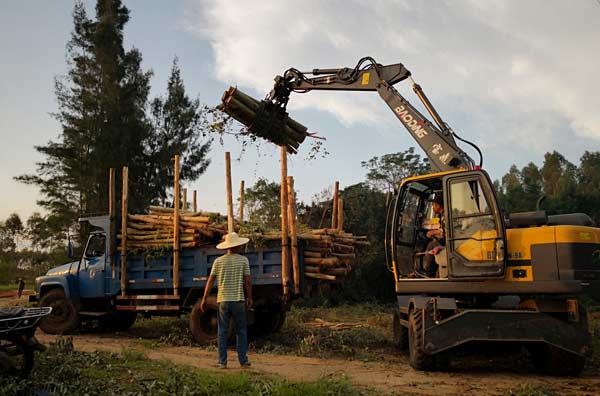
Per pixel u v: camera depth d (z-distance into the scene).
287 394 5.07
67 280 11.31
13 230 40.38
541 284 7.06
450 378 6.92
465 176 7.64
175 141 35.81
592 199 32.16
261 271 9.52
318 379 5.71
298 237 9.39
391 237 8.41
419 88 9.72
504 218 7.79
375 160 32.66
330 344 9.67
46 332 11.43
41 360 6.44
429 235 8.38
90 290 11.27
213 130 11.30
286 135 11.22
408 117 9.54
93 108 32.44
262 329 10.74
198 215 10.41
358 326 13.59
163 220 10.42
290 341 10.21
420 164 32.75
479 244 7.38
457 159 8.80
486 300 7.98
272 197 16.47
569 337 6.98
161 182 34.56
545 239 7.12
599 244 7.18
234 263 7.22
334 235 10.27
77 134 32.03
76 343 9.67
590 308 18.97
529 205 33.34
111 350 8.38
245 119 10.96
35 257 35.88
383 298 22.92
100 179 31.00
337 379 6.14
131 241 10.75
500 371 7.54
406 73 9.94
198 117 36.62
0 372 5.50
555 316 7.33
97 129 31.95
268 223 11.47
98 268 11.24
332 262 9.57
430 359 7.34
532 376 7.16
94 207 30.92
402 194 8.44
